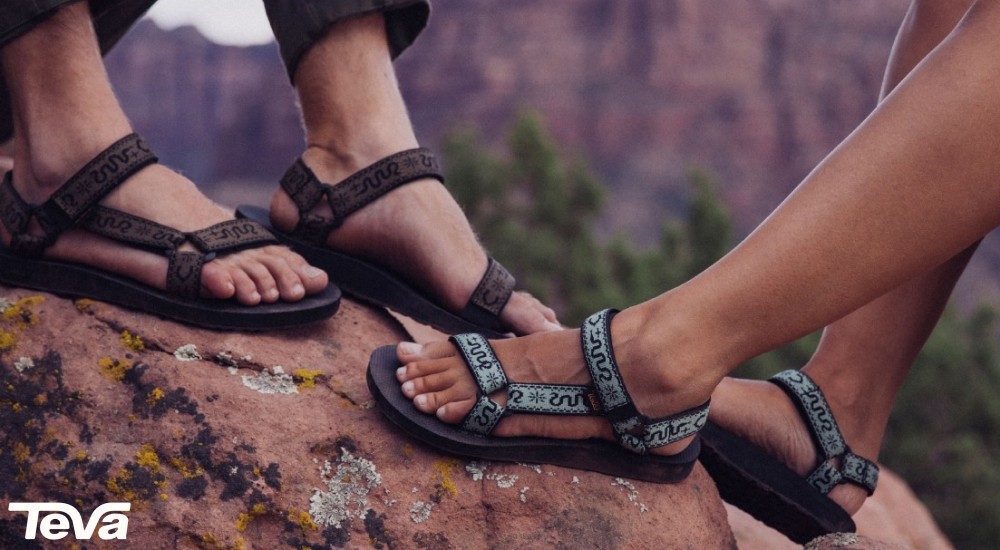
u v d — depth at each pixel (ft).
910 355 5.67
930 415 69.51
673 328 4.56
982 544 61.62
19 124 5.41
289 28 5.92
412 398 4.82
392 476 4.78
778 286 4.23
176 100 367.86
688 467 5.11
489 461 4.90
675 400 4.64
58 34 5.18
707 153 252.01
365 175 5.89
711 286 4.49
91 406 4.80
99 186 5.21
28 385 4.89
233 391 4.93
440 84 260.62
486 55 257.75
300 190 6.00
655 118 249.75
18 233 5.29
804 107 259.19
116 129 5.37
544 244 75.87
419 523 4.67
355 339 5.65
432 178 6.05
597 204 79.82
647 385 4.63
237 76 370.32
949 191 3.87
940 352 68.13
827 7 279.69
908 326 5.60
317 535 4.55
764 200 249.75
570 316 73.26
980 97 3.80
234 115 289.53
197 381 4.93
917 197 3.90
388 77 6.18
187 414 4.78
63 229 5.25
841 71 269.64
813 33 274.77
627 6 257.55
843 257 4.04
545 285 74.49
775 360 63.57
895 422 68.49
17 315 5.18
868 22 277.44
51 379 4.90
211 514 4.50
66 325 5.13
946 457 66.85
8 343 5.06
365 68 6.04
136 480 4.56
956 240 3.97
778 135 257.96
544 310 6.03
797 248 4.14
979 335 76.74
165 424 4.74
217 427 4.74
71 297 5.32
